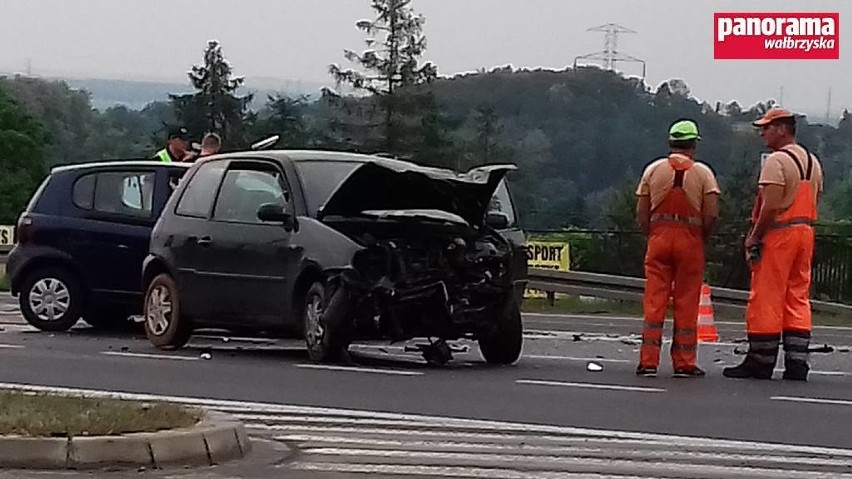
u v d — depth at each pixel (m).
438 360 12.92
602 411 9.99
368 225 12.56
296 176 13.19
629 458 8.13
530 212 35.41
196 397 10.45
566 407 10.17
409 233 12.55
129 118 46.69
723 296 23.47
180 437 7.62
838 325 22.17
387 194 12.95
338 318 12.33
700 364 13.33
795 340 12.05
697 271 12.20
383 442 8.55
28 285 15.79
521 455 8.16
